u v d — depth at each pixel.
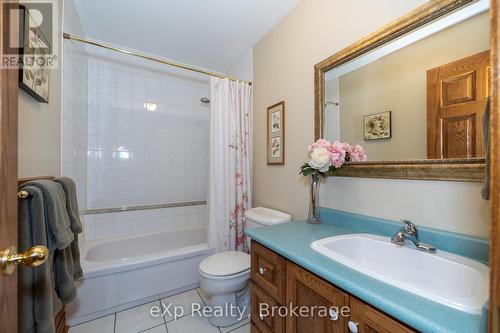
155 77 2.62
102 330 1.51
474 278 0.70
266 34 2.06
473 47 0.84
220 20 1.89
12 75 0.51
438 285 0.80
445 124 0.91
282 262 1.00
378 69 1.15
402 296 0.60
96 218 2.29
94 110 2.31
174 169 2.73
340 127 1.35
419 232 0.95
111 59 2.38
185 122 2.79
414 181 1.00
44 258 0.53
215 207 2.02
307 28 1.59
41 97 1.14
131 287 1.76
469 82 0.85
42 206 0.83
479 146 0.81
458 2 0.86
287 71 1.79
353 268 0.76
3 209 0.46
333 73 1.39
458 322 0.50
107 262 1.71
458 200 0.86
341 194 1.34
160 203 2.65
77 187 1.93
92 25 1.98
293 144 1.72
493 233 0.37
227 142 2.07
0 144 0.45
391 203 1.08
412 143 1.02
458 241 0.84
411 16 1.00
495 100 0.37
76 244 1.19
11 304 0.50
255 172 2.23
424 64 0.98
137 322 1.59
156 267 1.86
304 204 1.62
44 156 1.23
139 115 2.54
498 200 0.36
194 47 2.31
